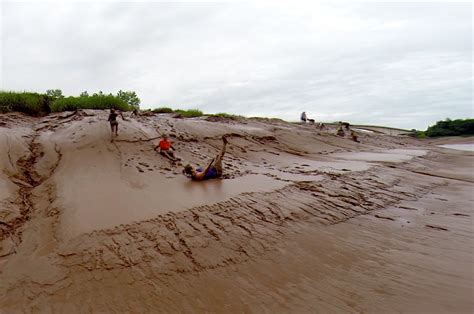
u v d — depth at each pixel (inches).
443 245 208.5
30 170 306.7
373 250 200.8
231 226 211.3
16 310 137.0
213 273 167.8
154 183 294.0
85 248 174.2
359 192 319.0
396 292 154.5
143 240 184.4
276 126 784.3
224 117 796.6
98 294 147.6
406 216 268.7
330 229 230.5
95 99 618.2
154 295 149.3
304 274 171.5
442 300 146.8
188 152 433.4
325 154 623.8
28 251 178.7
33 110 530.3
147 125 491.5
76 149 355.9
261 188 289.6
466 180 436.5
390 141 1064.2
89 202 233.5
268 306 145.0
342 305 145.3
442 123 2050.9
